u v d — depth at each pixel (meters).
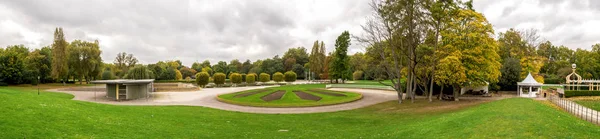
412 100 40.44
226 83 96.62
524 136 12.92
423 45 37.03
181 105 39.91
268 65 135.75
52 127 15.90
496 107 22.97
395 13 38.62
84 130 16.59
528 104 23.66
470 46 36.88
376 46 42.56
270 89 60.19
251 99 45.62
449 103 36.84
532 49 68.56
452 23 37.28
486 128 15.23
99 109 23.62
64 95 50.50
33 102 19.91
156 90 64.62
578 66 76.56
